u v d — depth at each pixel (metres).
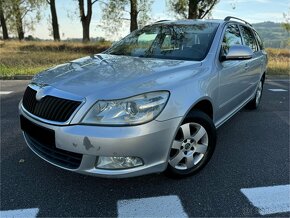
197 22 4.56
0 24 34.03
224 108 4.17
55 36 28.53
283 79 11.20
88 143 2.66
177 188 3.25
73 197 3.08
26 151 4.08
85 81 2.98
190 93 3.11
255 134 4.91
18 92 7.73
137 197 3.09
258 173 3.61
